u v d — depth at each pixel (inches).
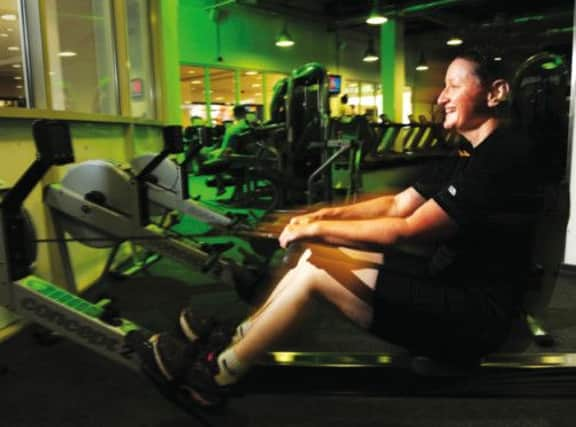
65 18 149.2
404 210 58.7
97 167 103.9
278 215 149.1
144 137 171.2
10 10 122.6
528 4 494.6
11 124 96.2
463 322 43.8
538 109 46.6
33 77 112.1
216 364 50.6
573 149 117.8
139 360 58.4
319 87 230.8
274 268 100.5
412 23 566.3
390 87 527.5
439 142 393.4
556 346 83.0
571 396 51.1
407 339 46.3
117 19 149.2
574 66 117.1
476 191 42.2
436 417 62.8
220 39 445.1
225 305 104.9
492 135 43.9
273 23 489.7
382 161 378.0
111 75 151.7
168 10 198.4
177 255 107.7
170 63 201.8
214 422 52.3
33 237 69.7
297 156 239.0
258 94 494.0
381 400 67.0
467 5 494.0
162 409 65.4
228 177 260.8
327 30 546.6
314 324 93.2
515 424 60.9
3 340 87.8
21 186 59.3
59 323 62.6
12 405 66.4
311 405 65.7
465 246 44.6
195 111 460.8
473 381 51.9
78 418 63.2
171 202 133.0
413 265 53.3
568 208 54.1
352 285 45.7
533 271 47.8
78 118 120.3
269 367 55.6
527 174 42.6
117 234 104.2
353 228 45.3
